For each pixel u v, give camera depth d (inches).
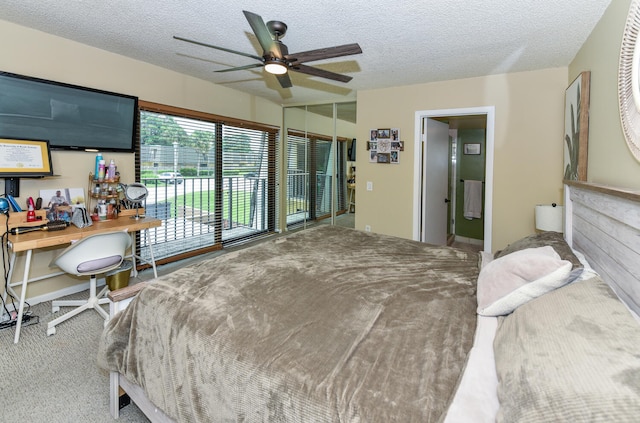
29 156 102.5
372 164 168.1
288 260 80.0
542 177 129.7
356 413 33.0
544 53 110.0
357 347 43.8
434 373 38.1
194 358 46.9
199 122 164.9
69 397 67.7
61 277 118.8
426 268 76.8
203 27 98.9
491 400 32.4
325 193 208.5
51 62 108.3
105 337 59.6
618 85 65.1
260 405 39.0
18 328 88.4
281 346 44.1
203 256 171.3
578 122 94.4
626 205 51.3
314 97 190.7
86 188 120.9
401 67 127.9
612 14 73.5
